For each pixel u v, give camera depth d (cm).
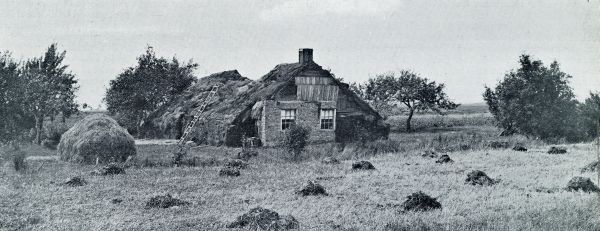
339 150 2703
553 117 3331
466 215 1218
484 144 2900
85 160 2306
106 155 2327
